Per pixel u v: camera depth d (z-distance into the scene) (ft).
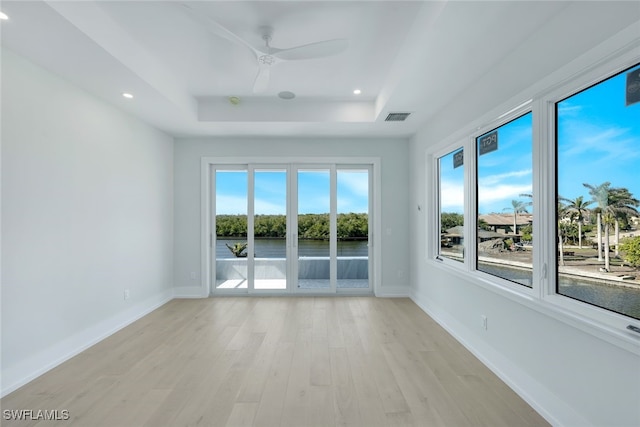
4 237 7.13
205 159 15.53
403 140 15.70
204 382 7.55
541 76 6.36
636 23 4.45
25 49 7.24
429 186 12.98
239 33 8.08
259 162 15.65
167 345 9.72
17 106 7.43
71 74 8.54
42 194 8.09
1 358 7.05
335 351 9.25
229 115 12.90
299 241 15.90
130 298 11.89
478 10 5.82
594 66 5.17
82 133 9.49
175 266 15.47
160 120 12.66
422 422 6.10
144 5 6.98
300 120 12.93
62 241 8.71
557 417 5.94
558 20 5.89
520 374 7.04
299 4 6.98
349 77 10.65
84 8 6.63
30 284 7.73
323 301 14.71
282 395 7.00
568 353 5.75
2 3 5.62
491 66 8.10
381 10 7.18
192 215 15.52
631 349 4.57
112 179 10.88
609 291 5.24
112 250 10.85
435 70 8.32
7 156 7.22
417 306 13.91
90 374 7.95
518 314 7.13
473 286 9.20
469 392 7.12
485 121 8.45
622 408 4.79
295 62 9.62
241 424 6.06
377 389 7.23
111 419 6.19
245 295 15.78
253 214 15.90
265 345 9.70
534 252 6.75
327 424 6.05
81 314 9.37
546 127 6.40
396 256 15.70
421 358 8.81
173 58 9.45
